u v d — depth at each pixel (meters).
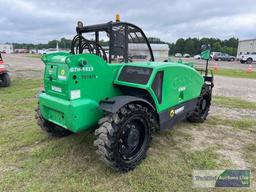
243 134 4.23
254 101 6.91
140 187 2.59
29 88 8.19
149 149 3.49
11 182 2.63
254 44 37.28
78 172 2.84
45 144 3.55
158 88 3.19
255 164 3.18
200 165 3.09
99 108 2.75
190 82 4.02
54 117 3.04
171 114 3.58
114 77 3.17
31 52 63.53
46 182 2.64
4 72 8.29
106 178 2.74
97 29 3.39
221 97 7.37
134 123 2.93
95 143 2.68
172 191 2.55
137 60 3.81
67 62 2.57
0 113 5.06
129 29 3.47
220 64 24.45
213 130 4.39
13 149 3.40
